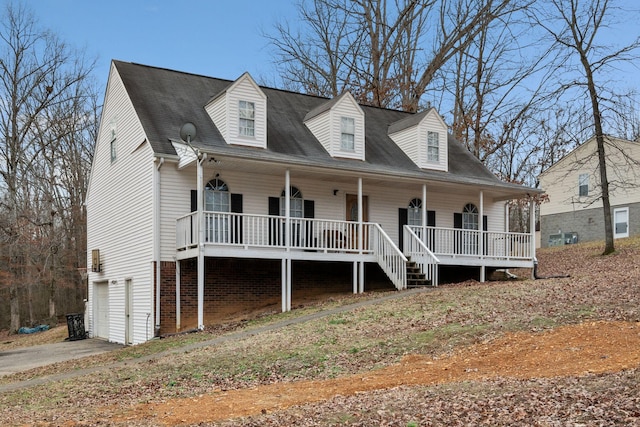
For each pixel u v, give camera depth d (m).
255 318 17.17
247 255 17.28
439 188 22.52
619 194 34.50
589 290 14.62
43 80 34.06
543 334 10.61
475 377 8.55
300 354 11.61
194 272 18.34
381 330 12.83
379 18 34.81
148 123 18.88
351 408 7.39
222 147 18.33
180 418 7.82
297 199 20.42
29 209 34.34
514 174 41.03
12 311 32.62
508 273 24.34
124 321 20.05
